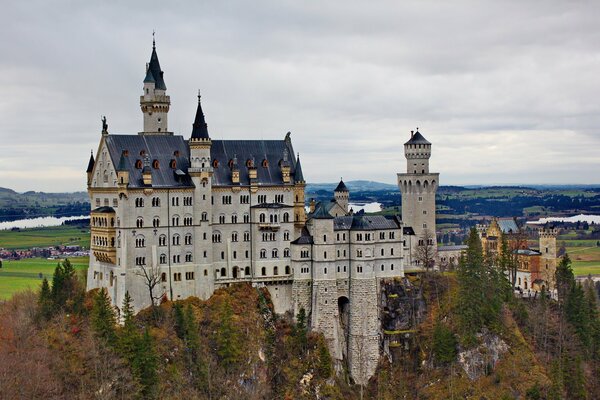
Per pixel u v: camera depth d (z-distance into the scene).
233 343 197.25
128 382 180.75
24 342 190.38
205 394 189.38
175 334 197.75
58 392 176.75
